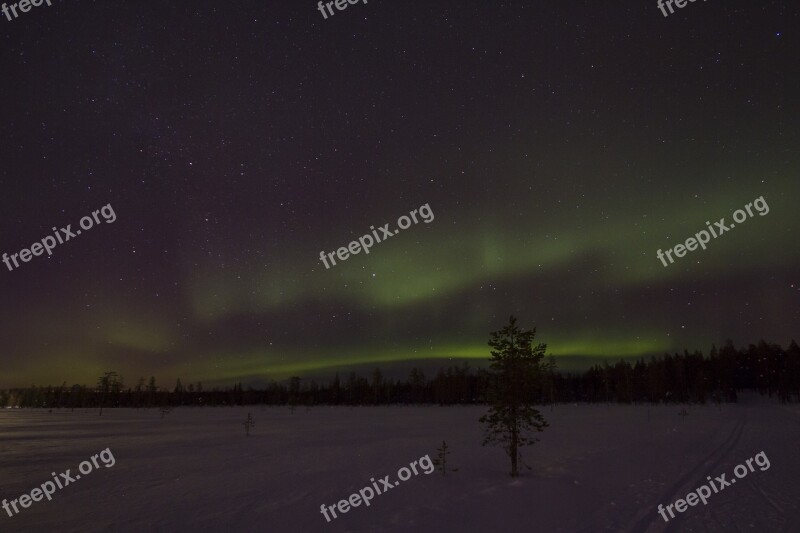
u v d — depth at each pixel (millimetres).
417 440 29312
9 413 81625
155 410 90938
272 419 55094
